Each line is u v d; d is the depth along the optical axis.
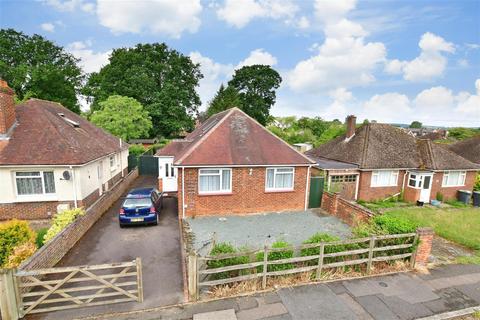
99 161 17.20
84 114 43.34
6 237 7.86
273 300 6.70
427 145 21.58
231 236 11.28
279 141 15.15
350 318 6.11
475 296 7.16
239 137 14.63
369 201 19.73
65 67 40.12
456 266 8.88
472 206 20.05
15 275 5.72
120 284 6.35
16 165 12.23
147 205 11.95
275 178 14.62
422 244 8.50
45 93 35.09
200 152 13.48
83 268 6.04
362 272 8.13
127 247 9.94
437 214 16.58
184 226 12.27
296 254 8.51
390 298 6.93
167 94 41.81
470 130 58.34
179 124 43.12
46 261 7.80
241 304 6.53
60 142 13.80
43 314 6.03
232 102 47.38
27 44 36.66
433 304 6.75
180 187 13.32
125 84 39.84
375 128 22.25
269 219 13.60
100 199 13.52
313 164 14.82
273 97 56.56
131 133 34.12
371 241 8.01
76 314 6.06
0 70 32.31
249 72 53.53
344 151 21.70
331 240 8.13
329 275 7.84
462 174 21.25
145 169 27.53
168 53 46.25
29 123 14.33
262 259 7.44
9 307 5.63
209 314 6.14
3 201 12.49
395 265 8.54
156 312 6.20
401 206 19.09
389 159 20.02
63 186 13.22
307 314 6.21
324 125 52.12
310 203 15.66
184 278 7.75
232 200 13.98
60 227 9.52
